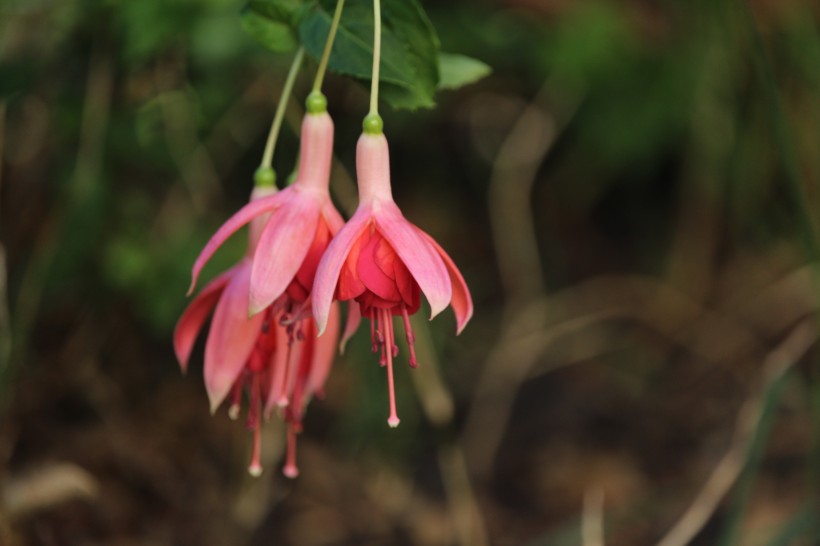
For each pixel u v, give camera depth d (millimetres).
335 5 600
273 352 601
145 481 763
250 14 611
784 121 737
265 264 576
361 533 776
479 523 771
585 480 827
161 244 772
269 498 781
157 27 725
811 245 741
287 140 744
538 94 909
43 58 735
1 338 716
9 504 705
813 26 850
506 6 858
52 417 765
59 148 759
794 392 862
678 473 824
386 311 579
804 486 785
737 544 695
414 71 598
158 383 822
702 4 864
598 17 871
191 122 765
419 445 851
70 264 753
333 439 826
